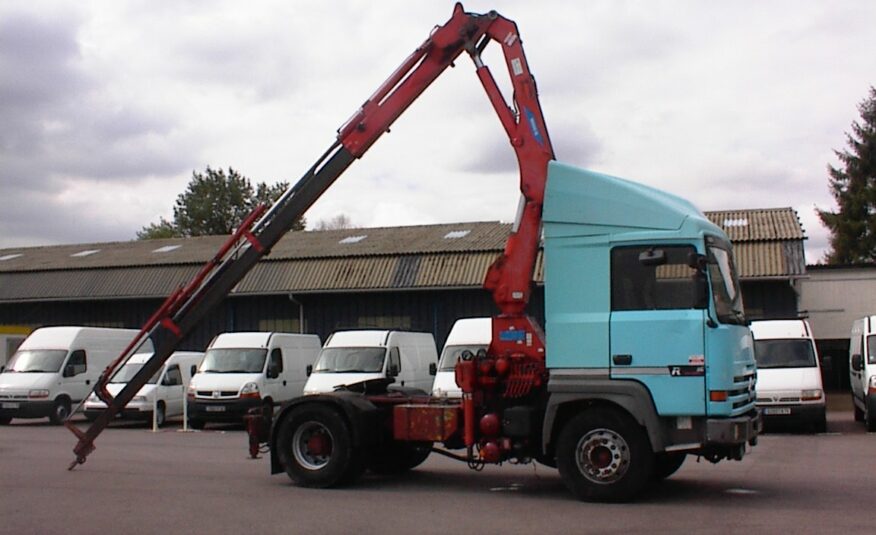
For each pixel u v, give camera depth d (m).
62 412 25.66
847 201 53.38
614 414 10.56
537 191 11.70
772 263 29.11
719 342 10.25
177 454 16.80
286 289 33.56
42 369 25.69
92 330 27.17
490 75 12.17
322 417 12.11
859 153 53.88
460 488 12.06
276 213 13.00
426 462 14.98
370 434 12.12
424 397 12.77
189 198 74.38
